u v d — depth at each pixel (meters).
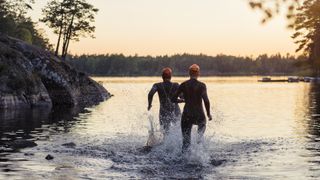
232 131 15.91
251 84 106.12
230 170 8.92
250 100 40.41
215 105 32.84
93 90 42.88
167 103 12.30
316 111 26.03
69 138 13.78
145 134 14.68
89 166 9.34
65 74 35.59
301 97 44.88
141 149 11.37
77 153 10.95
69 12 65.12
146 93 58.25
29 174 8.48
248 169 9.00
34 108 28.16
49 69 34.28
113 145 12.16
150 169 9.02
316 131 15.79
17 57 31.28
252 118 21.67
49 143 12.65
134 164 9.57
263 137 14.07
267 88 75.88
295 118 21.53
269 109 28.27
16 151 11.22
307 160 9.95
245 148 11.68
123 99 43.41
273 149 11.52
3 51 30.45
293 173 8.58
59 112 25.33
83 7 65.31
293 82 124.75
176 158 10.15
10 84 28.72
